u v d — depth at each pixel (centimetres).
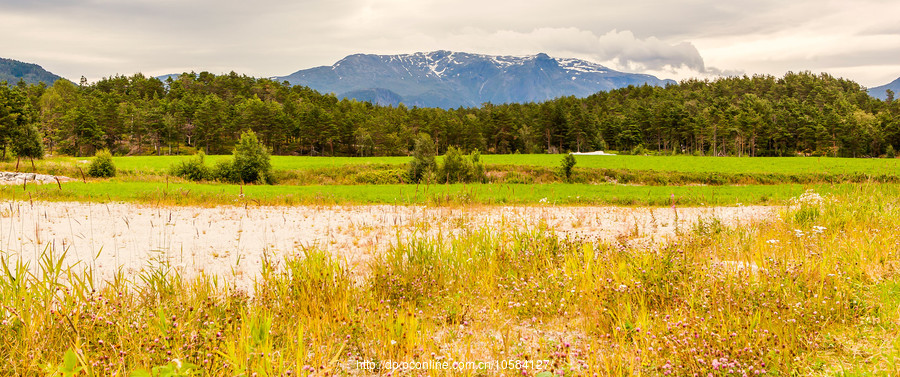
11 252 1135
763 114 13675
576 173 6028
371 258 998
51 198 2461
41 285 581
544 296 619
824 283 543
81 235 1441
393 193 3406
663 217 2105
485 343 509
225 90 18962
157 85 19238
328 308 594
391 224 1794
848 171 5034
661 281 626
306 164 6919
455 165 5438
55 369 391
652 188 4334
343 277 700
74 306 511
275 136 11444
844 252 691
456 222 1742
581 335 521
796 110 14550
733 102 18650
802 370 398
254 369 405
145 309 558
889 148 10606
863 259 635
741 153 12200
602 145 12631
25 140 6338
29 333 447
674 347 424
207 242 1381
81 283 587
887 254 652
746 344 425
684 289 593
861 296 529
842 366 392
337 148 12438
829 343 438
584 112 13512
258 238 1473
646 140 13925
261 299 643
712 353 402
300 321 536
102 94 16450
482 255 855
